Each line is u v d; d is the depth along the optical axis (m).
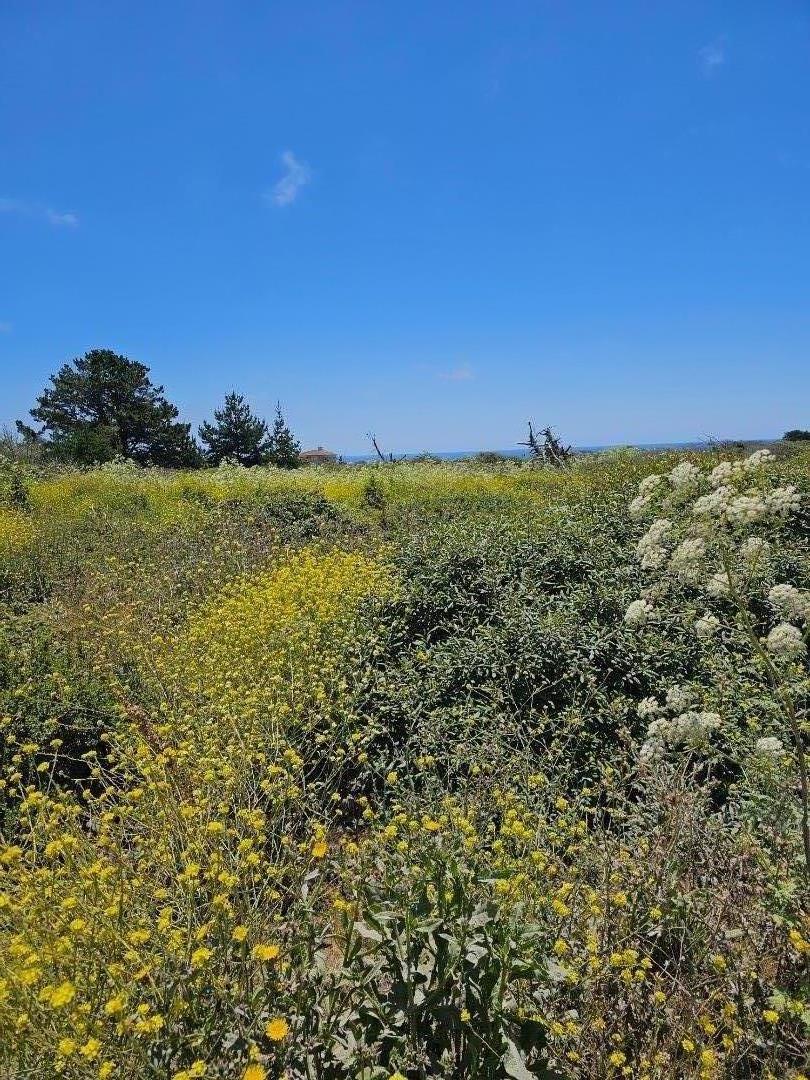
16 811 3.28
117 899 2.09
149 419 38.56
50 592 7.48
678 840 2.45
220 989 1.76
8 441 22.31
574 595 4.68
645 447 17.61
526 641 4.20
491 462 23.41
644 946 2.22
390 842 2.39
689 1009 1.96
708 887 2.39
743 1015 1.99
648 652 4.11
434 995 1.69
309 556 7.23
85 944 1.92
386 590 5.39
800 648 2.12
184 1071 1.66
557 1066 1.82
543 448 18.45
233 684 4.43
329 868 2.38
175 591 7.02
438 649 4.54
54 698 4.08
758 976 2.07
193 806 2.71
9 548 8.64
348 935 1.83
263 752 3.40
